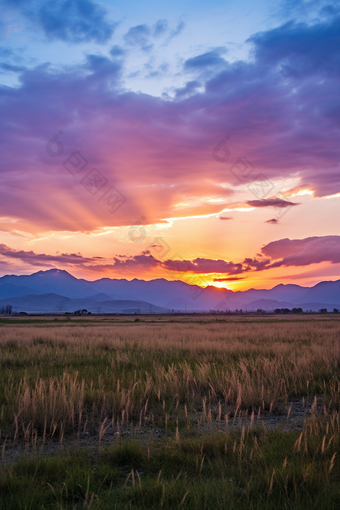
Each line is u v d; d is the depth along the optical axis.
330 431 4.60
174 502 2.98
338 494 3.05
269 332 23.66
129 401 5.87
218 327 36.66
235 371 8.41
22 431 5.11
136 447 4.21
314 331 24.84
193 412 6.23
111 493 3.26
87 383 7.73
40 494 3.13
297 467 3.43
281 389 7.07
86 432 5.25
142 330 30.69
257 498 3.04
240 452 3.73
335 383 7.95
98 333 26.27
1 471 3.48
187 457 3.96
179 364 10.06
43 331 29.58
